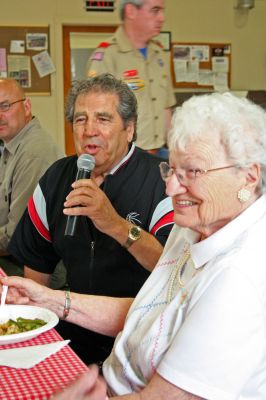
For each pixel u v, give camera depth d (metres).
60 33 6.25
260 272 1.14
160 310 1.33
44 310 1.55
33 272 2.28
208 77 6.69
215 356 1.10
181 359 1.13
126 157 2.02
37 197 2.17
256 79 6.85
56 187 2.12
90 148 1.95
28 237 2.22
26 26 6.18
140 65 3.22
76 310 1.65
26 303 1.64
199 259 1.24
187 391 1.12
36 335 1.41
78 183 1.78
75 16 6.27
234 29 6.69
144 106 3.26
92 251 1.99
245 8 6.66
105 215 1.80
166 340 1.26
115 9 6.32
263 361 1.15
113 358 1.44
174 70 6.59
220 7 6.61
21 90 3.14
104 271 1.99
